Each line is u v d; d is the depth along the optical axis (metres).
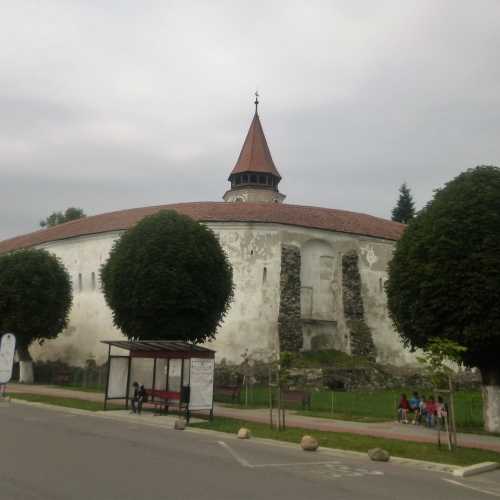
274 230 40.25
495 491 10.62
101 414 21.02
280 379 18.50
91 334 43.59
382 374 38.12
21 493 8.34
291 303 38.69
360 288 41.38
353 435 17.00
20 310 38.78
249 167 69.50
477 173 20.67
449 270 19.03
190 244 28.70
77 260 45.69
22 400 25.42
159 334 28.39
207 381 19.73
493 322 18.39
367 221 45.84
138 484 9.30
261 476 10.70
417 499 9.44
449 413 16.45
